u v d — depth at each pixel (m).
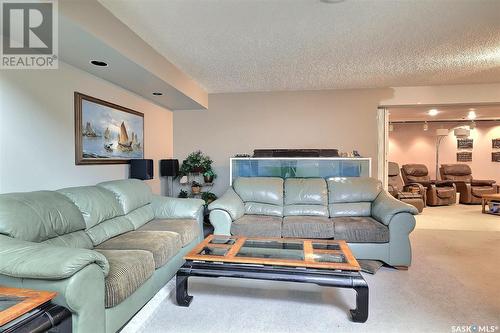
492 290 2.33
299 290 2.36
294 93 4.86
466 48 3.00
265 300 2.19
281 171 4.05
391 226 2.85
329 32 2.60
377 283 2.49
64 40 2.11
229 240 2.55
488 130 7.62
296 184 3.67
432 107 4.93
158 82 3.27
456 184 7.12
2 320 1.12
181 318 1.94
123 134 3.50
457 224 4.79
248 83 4.39
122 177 3.50
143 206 3.17
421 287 2.40
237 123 5.00
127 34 2.45
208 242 2.48
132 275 1.79
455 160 7.85
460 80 4.26
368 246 2.88
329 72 3.82
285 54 3.15
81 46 2.22
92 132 2.93
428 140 7.99
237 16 2.29
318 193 3.56
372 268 2.75
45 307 1.31
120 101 3.46
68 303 1.36
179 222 3.04
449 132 7.85
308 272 1.94
